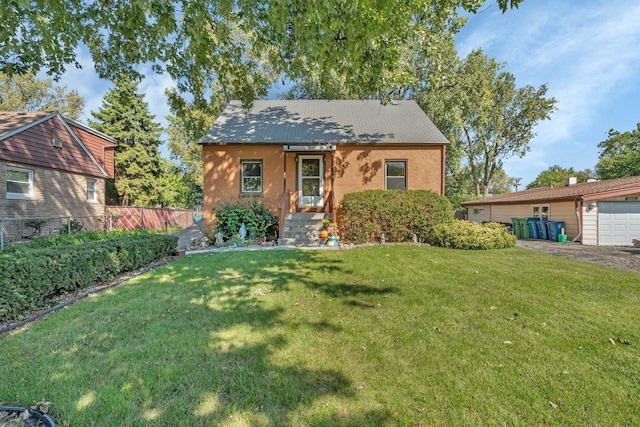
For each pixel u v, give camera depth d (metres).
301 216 10.30
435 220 9.36
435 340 2.79
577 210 11.39
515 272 5.42
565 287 4.46
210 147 10.58
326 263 6.23
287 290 4.37
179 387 2.11
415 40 7.39
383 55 4.93
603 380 2.18
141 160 22.11
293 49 4.79
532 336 2.86
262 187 10.68
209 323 3.20
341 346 2.69
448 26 8.19
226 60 6.14
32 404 1.97
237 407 1.92
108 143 15.42
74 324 3.21
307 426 1.76
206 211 10.53
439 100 18.33
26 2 2.93
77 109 26.00
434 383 2.15
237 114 12.55
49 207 10.82
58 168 11.16
